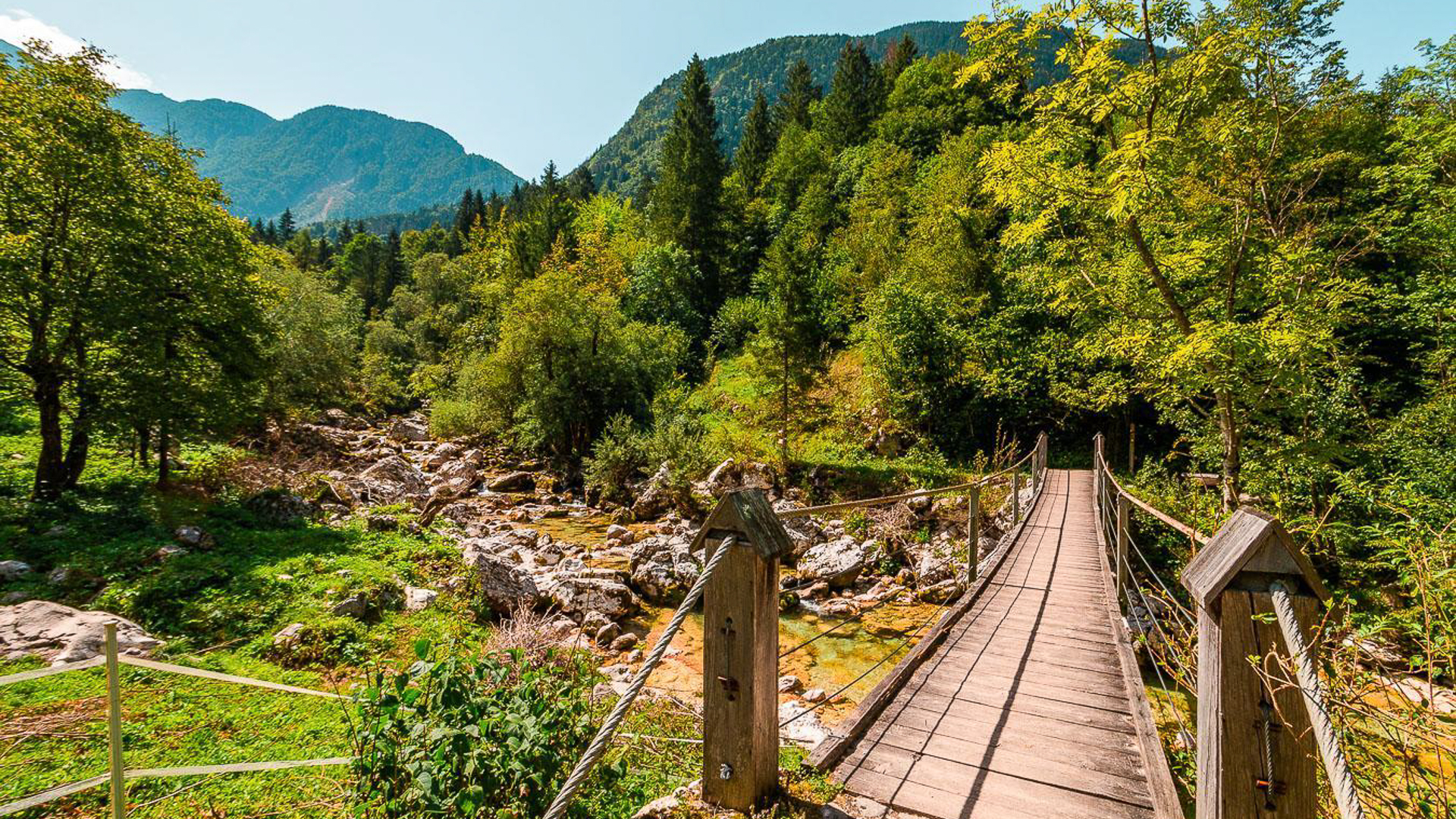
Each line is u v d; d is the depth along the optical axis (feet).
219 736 17.28
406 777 10.62
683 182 173.47
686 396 115.85
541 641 24.07
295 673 22.65
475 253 215.92
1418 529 15.01
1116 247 47.93
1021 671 17.28
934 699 15.26
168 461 50.67
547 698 12.85
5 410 42.22
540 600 38.11
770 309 80.07
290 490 50.85
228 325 50.19
